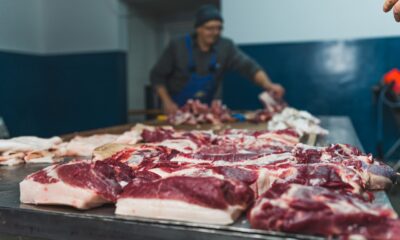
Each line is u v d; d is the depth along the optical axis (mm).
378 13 4895
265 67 5410
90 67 6375
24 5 6047
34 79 6266
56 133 6707
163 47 7914
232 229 1069
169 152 1867
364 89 5055
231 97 5648
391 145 5020
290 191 1106
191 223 1109
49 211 1264
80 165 1346
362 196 1211
